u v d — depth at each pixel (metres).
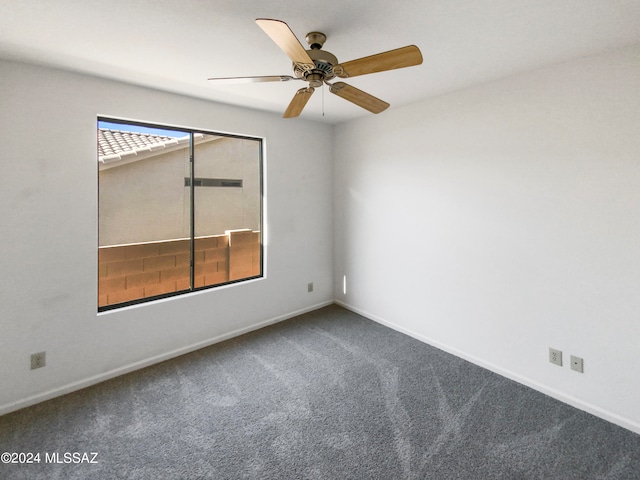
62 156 2.26
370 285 3.70
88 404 2.20
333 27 1.72
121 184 4.40
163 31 1.75
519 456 1.75
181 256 4.77
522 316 2.41
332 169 4.05
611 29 1.71
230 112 3.12
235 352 2.95
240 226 5.47
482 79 2.46
